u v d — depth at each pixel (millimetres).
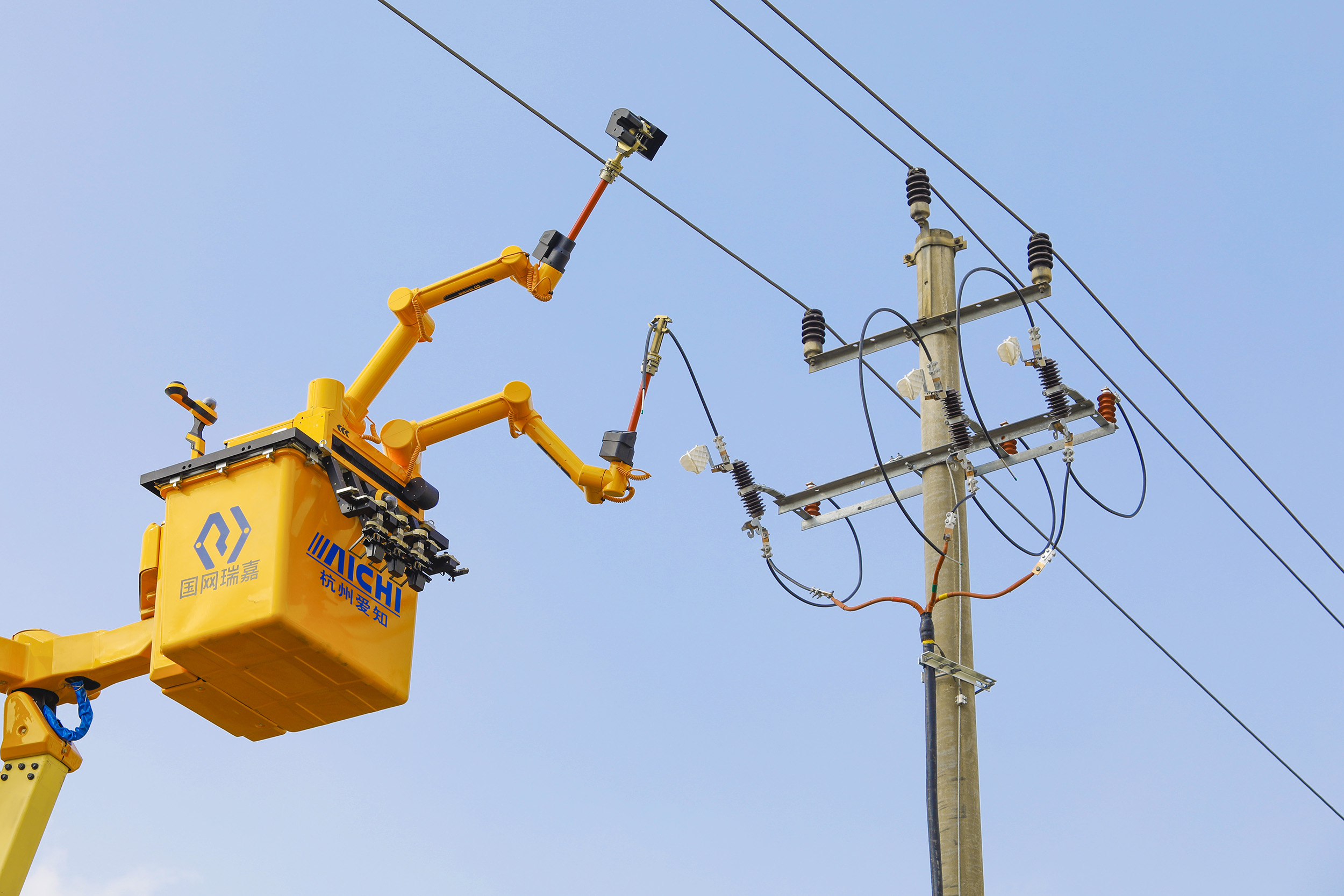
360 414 15047
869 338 19844
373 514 13688
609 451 15812
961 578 18094
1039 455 18453
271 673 13734
